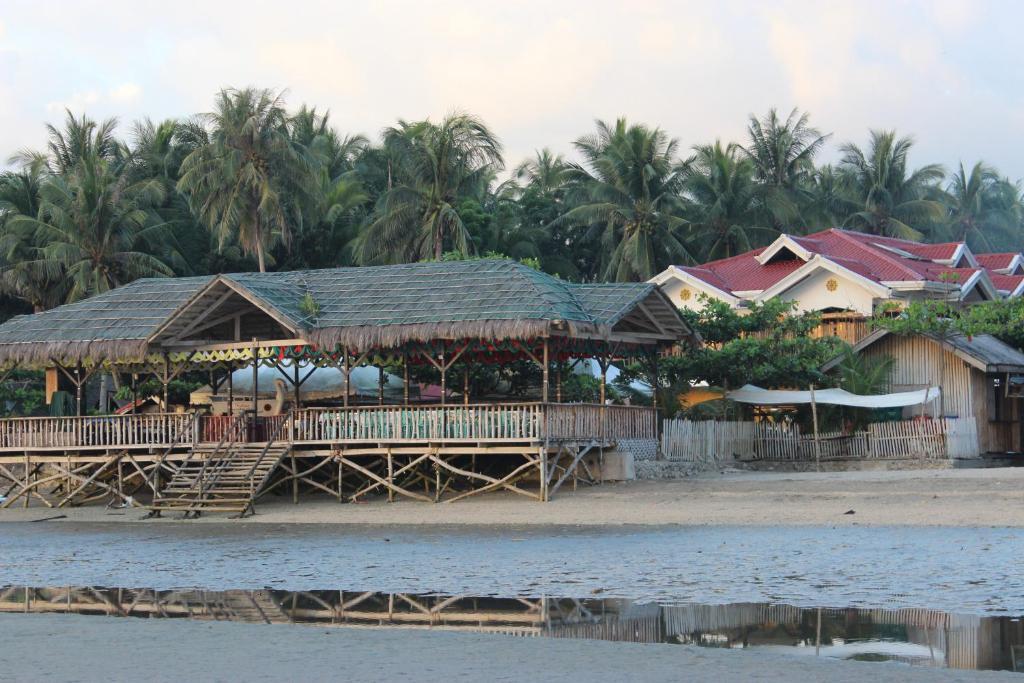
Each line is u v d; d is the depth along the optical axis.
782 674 13.65
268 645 15.92
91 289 62.50
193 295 37.56
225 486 36.50
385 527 31.34
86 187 62.47
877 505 30.05
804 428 46.38
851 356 46.12
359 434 36.78
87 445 39.38
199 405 42.50
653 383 41.72
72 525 34.78
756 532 27.14
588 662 14.48
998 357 46.31
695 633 16.67
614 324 36.31
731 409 46.38
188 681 13.74
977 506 28.92
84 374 43.97
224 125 62.19
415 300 37.44
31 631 17.33
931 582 20.02
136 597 21.42
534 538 27.84
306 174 63.69
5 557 28.00
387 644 15.88
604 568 22.98
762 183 83.56
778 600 18.98
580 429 36.09
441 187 67.50
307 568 24.45
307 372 43.59
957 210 106.25
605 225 80.38
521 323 34.31
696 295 60.19
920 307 45.59
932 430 42.69
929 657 14.80
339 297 39.19
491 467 38.69
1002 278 63.34
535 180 92.75
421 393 45.78
